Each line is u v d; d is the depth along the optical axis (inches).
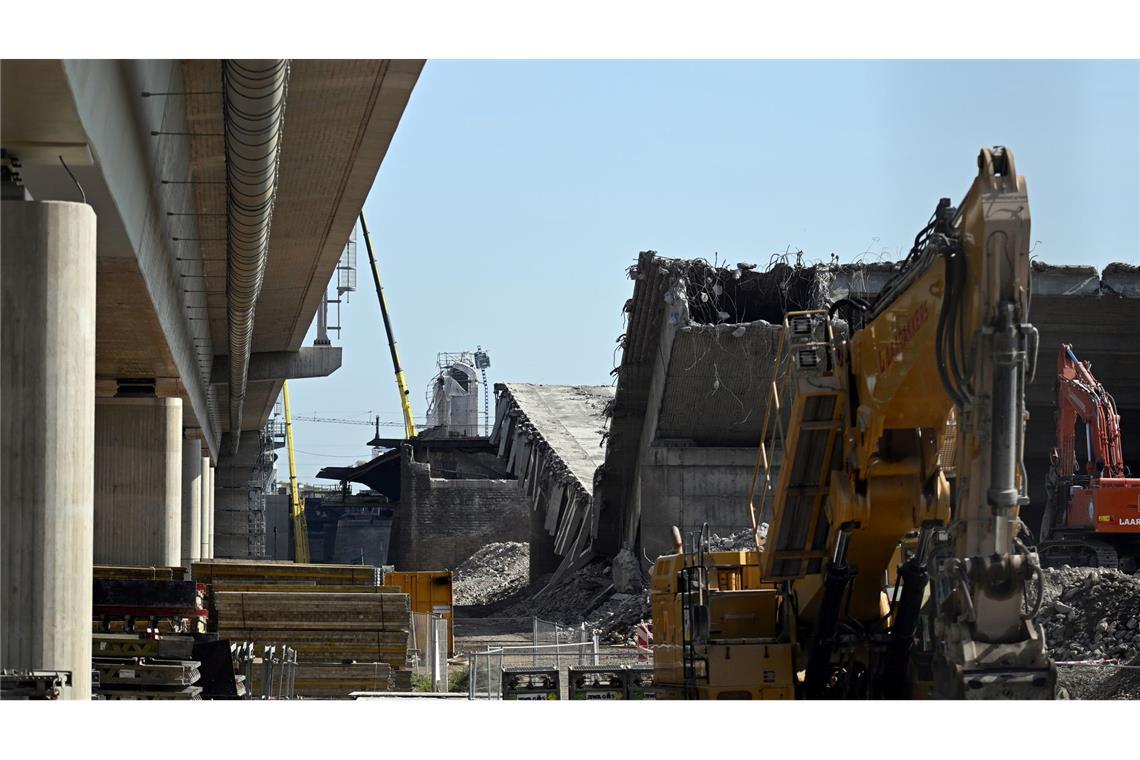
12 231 2354.8
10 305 2348.7
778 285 6358.3
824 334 2142.0
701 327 6210.6
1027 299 1619.1
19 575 2340.1
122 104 2970.0
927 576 2001.7
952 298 1691.7
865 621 2203.5
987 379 1621.6
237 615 4143.7
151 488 5984.3
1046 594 4399.6
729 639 2346.2
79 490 2389.3
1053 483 5413.4
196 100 4128.9
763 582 2294.5
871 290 6235.2
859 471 2042.3
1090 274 6264.8
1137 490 5128.0
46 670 2304.4
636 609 6732.3
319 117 4274.1
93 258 2438.5
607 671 3250.5
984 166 1640.0
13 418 2343.8
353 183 5147.6
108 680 2940.5
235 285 5413.4
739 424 6825.8
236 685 3336.6
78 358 2385.6
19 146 2568.9
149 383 6023.6
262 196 4099.4
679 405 6712.6
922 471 2014.0
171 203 4303.6
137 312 4352.9
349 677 4109.3
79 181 2832.2
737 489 6889.8
